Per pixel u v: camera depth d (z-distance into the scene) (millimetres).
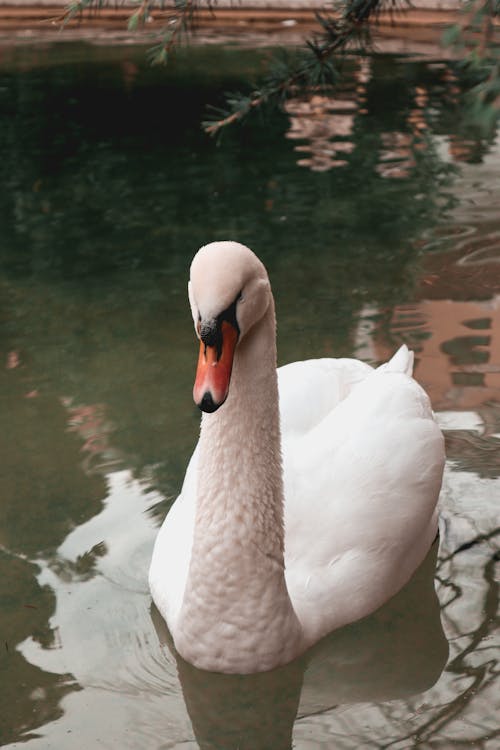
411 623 4715
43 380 6797
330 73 4539
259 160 11547
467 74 3158
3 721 4102
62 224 9961
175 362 6992
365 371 5504
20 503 5484
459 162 11094
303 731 4121
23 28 19281
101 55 16781
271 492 4160
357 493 4797
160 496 5527
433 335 7156
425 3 17703
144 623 4695
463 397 6375
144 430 6156
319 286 8070
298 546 4668
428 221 9438
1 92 14773
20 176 11469
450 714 4156
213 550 4188
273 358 4066
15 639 4551
